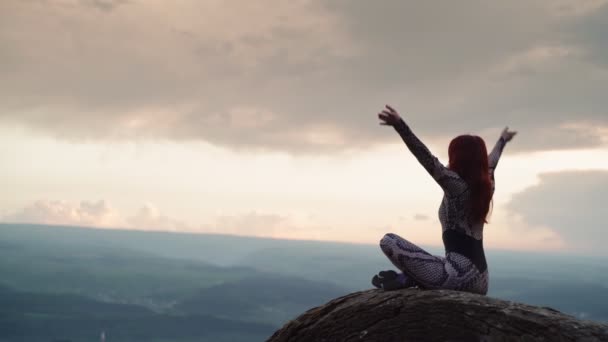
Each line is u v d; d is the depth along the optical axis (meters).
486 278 4.79
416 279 4.76
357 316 4.79
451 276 4.63
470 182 4.53
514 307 4.44
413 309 4.57
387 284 5.01
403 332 4.45
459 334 4.29
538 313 4.39
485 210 4.55
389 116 4.42
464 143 4.62
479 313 4.37
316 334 4.92
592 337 4.16
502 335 4.21
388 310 4.67
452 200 4.62
